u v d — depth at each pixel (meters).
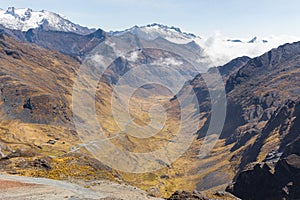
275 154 122.56
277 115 164.38
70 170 46.22
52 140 188.88
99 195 35.78
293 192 72.25
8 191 35.00
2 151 150.25
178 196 38.62
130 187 41.22
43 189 36.28
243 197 80.50
